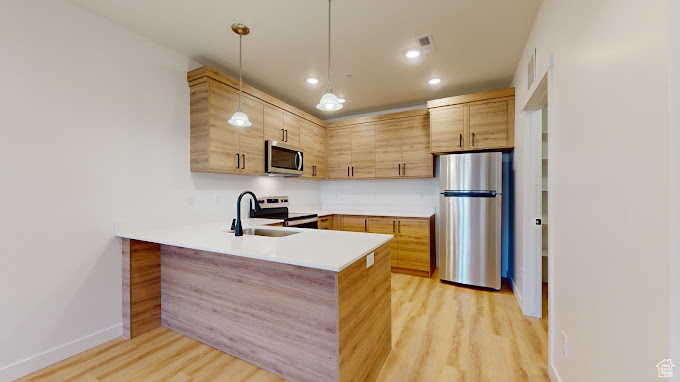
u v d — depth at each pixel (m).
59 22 1.77
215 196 2.84
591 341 1.09
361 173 4.02
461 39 2.26
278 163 3.15
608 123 0.97
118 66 2.07
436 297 2.80
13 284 1.60
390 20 2.00
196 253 1.98
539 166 2.36
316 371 1.45
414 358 1.79
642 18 0.78
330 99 1.80
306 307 1.48
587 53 1.12
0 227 1.55
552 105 1.55
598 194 1.04
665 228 0.69
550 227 1.58
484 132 3.09
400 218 3.57
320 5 1.84
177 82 2.46
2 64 1.55
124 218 2.10
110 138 2.02
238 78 3.02
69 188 1.82
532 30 2.06
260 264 1.66
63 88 1.79
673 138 0.67
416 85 3.22
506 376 1.60
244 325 1.74
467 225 3.09
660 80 0.71
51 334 1.73
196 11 1.91
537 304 2.35
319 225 3.63
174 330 2.12
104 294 1.98
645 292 0.77
